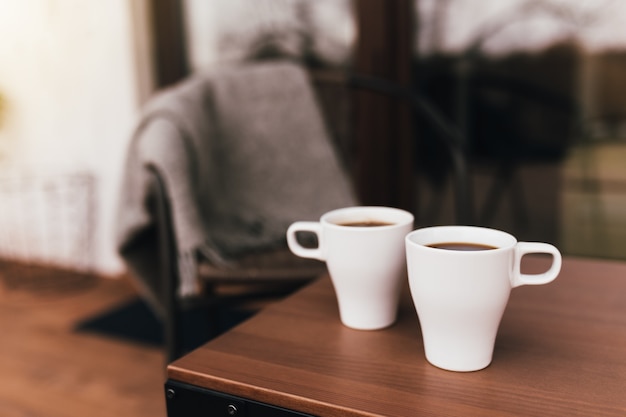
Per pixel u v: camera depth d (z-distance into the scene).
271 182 1.28
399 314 0.58
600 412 0.40
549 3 1.68
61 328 1.84
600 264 0.73
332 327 0.56
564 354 0.49
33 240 2.45
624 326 0.54
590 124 1.77
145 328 1.82
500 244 0.47
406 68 1.73
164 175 1.04
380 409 0.41
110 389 1.44
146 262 1.17
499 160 1.88
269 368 0.48
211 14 2.02
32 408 1.37
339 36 1.83
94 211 2.26
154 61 2.06
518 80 1.77
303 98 1.35
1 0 2.27
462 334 0.45
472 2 1.74
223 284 1.06
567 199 1.86
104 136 2.16
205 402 0.47
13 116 2.36
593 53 1.69
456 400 0.42
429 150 1.87
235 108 1.30
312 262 1.08
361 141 1.81
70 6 2.12
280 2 1.91
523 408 0.41
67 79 2.19
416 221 1.83
